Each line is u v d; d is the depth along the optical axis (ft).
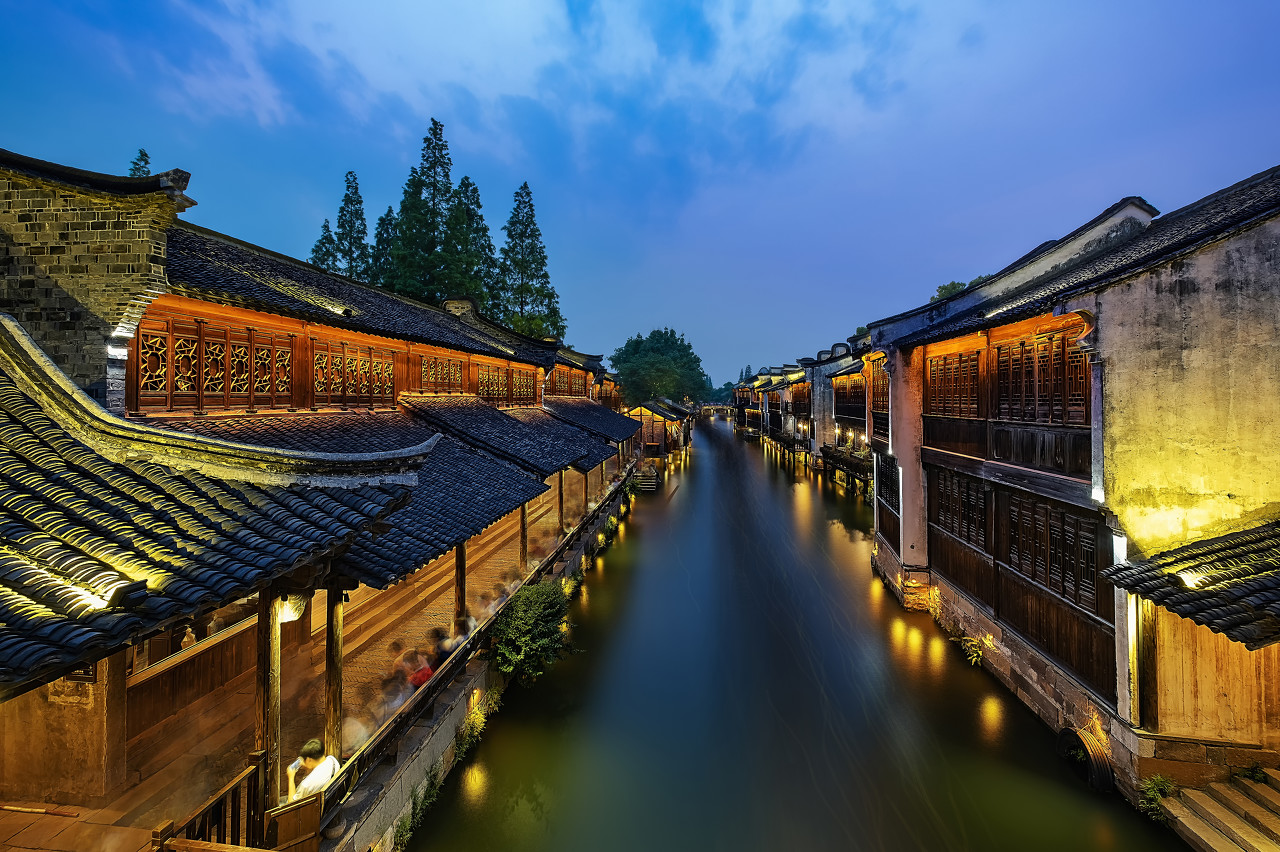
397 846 25.39
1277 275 25.14
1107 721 28.68
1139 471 26.61
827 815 28.71
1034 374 35.19
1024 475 35.53
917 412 54.24
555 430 73.56
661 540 85.10
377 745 24.17
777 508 107.76
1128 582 25.16
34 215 22.43
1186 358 26.03
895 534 58.95
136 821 20.84
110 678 22.00
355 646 36.99
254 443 28.27
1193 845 24.34
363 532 19.47
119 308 21.99
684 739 35.09
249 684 30.73
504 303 139.85
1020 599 37.73
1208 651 26.09
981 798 29.30
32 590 12.82
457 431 48.57
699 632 50.98
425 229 108.88
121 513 16.58
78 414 19.27
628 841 27.14
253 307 28.66
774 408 228.02
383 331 41.42
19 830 20.33
